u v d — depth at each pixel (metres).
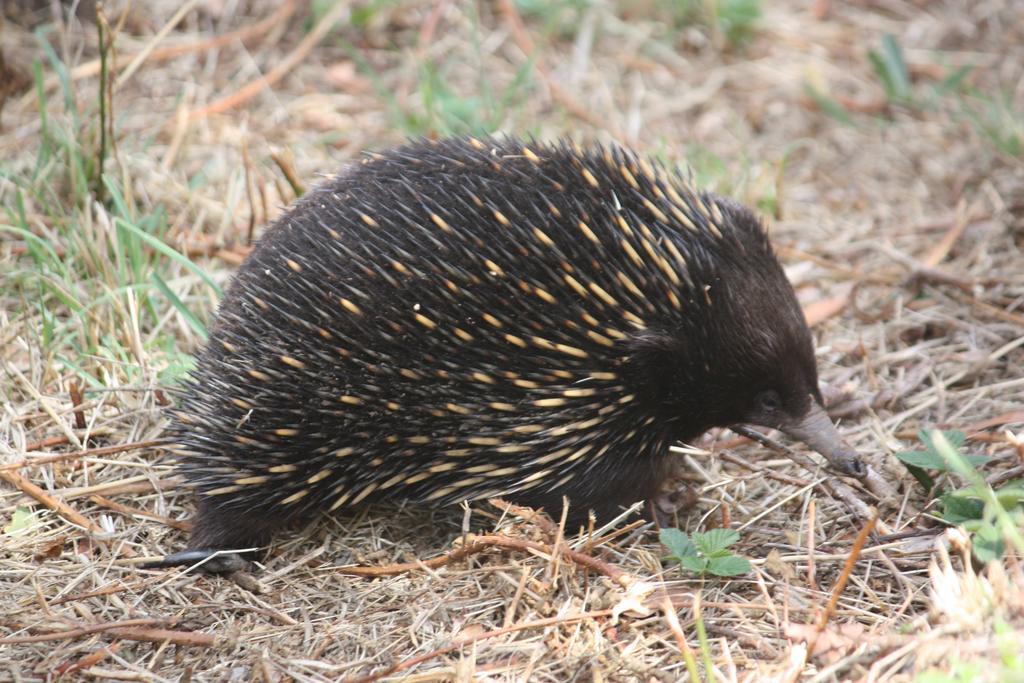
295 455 8.22
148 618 7.81
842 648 6.86
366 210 7.93
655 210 7.98
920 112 15.15
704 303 7.95
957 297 11.59
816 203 13.62
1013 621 6.69
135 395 9.99
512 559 8.19
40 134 13.24
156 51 14.73
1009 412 9.70
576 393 7.95
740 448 9.75
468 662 7.07
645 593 7.56
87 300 10.93
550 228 7.79
